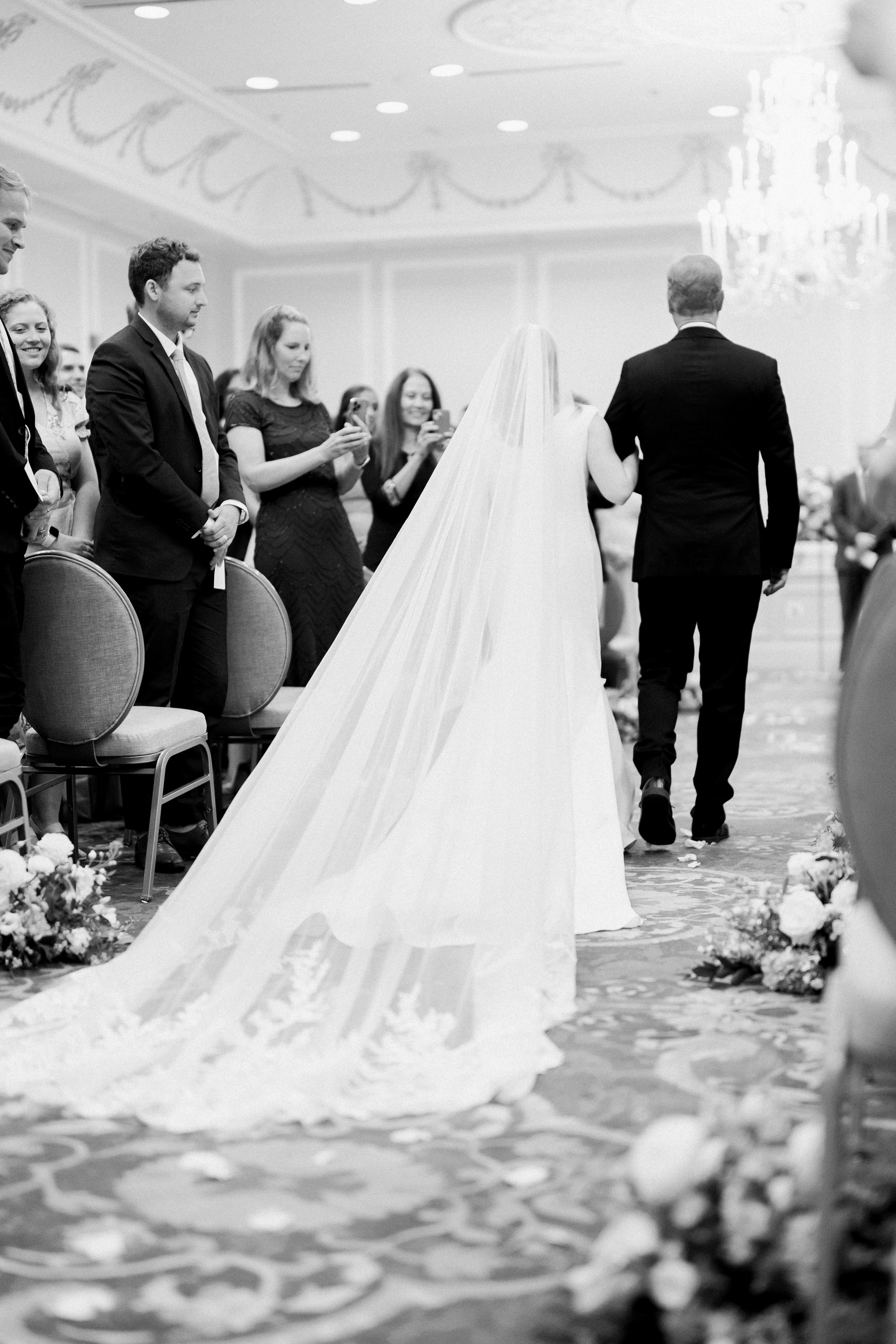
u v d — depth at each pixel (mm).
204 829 4734
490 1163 2318
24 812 3832
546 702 3572
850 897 3197
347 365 12930
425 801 3373
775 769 6715
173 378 4684
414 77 9617
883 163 11047
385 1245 2043
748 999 3195
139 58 8977
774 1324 1580
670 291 4875
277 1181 2266
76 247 11008
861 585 7117
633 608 7969
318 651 5594
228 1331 1820
